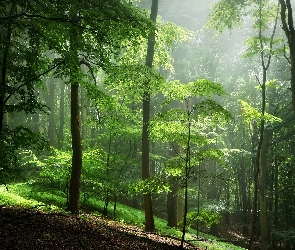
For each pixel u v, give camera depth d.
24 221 7.56
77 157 11.20
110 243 7.56
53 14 7.17
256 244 22.92
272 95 21.42
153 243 9.02
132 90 11.95
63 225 8.16
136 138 15.22
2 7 6.76
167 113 8.16
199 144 8.52
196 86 7.96
